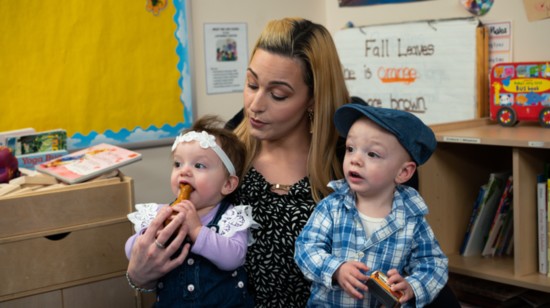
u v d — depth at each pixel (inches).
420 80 83.8
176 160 50.4
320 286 46.9
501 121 71.6
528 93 69.4
